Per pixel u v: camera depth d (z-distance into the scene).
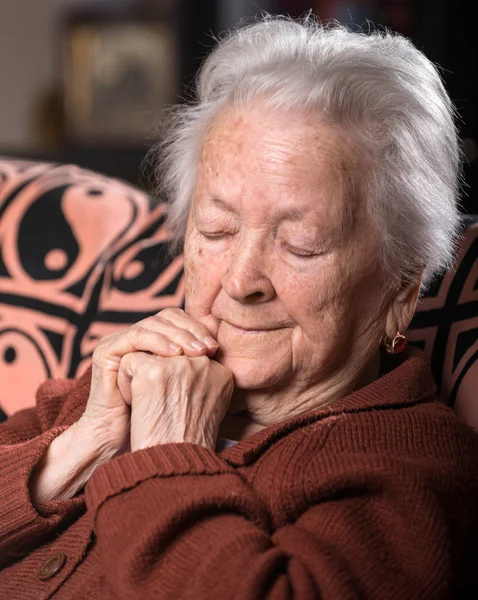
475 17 2.24
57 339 1.55
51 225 1.60
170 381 1.07
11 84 3.95
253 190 1.04
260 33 1.15
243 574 0.89
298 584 0.90
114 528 0.96
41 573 1.12
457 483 1.04
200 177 1.11
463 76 2.22
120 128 3.77
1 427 1.32
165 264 1.53
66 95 3.82
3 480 1.15
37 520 1.14
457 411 1.30
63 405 1.33
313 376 1.12
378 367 1.24
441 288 1.36
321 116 1.04
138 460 1.00
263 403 1.15
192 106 1.23
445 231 1.15
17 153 3.96
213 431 1.09
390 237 1.09
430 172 1.11
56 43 3.89
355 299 1.10
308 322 1.08
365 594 0.93
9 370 1.55
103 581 1.04
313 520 0.98
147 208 1.60
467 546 1.12
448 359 1.33
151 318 1.15
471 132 1.93
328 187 1.03
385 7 2.75
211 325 1.13
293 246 1.05
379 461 0.99
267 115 1.05
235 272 1.06
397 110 1.07
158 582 0.92
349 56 1.08
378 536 0.98
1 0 3.92
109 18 3.70
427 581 0.96
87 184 1.66
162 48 3.64
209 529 0.95
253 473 1.05
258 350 1.10
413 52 1.14
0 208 1.64
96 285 1.55
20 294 1.57
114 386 1.15
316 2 2.90
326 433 1.05
